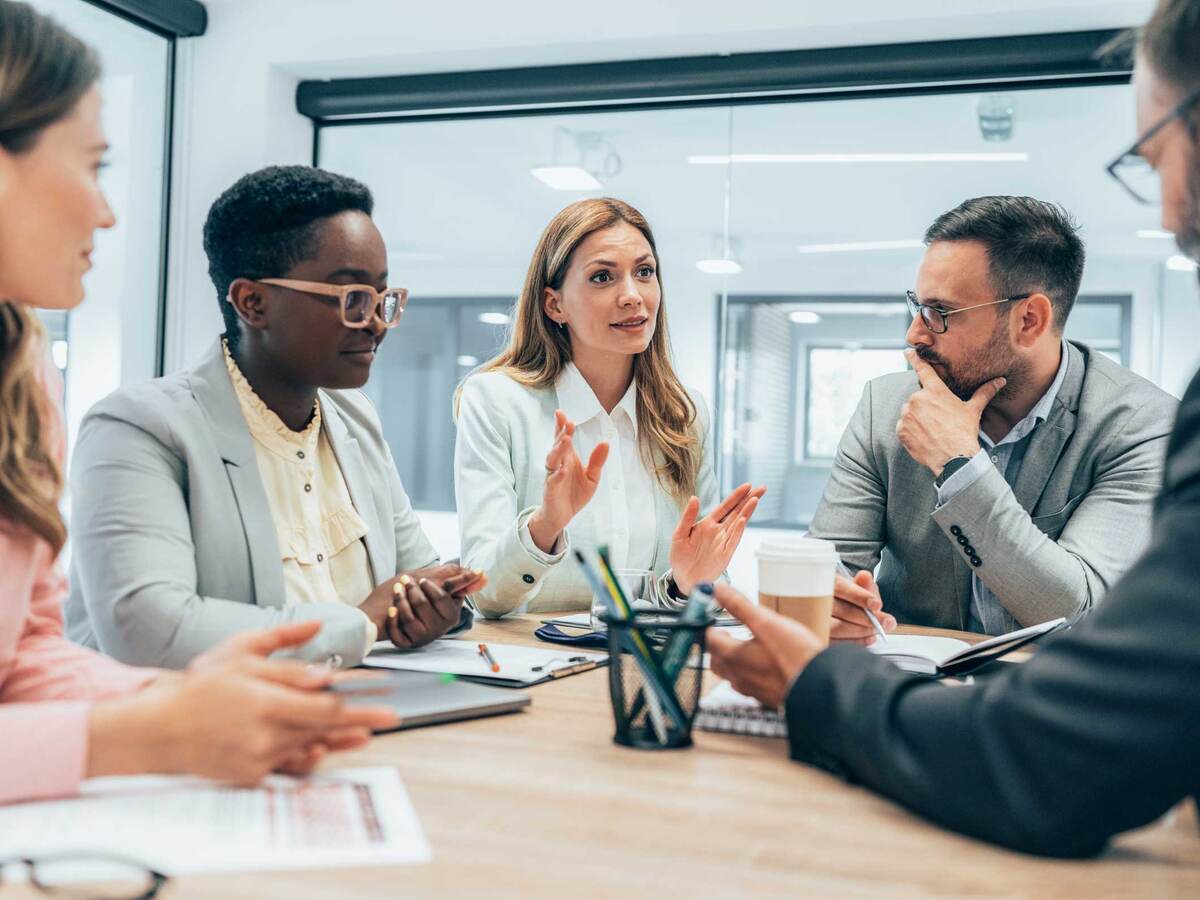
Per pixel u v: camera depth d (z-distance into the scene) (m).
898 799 0.75
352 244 1.40
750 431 3.17
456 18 3.18
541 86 3.24
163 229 3.42
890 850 0.67
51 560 0.99
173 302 3.42
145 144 3.35
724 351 3.20
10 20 0.81
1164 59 0.71
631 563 2.03
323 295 1.38
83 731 0.70
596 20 3.05
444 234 3.48
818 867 0.64
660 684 0.89
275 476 1.47
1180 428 0.68
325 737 0.79
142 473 1.27
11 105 0.80
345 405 1.67
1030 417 1.87
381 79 3.40
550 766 0.84
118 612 1.19
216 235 1.41
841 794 0.79
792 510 3.13
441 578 1.39
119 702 0.72
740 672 0.94
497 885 0.60
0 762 0.68
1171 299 2.81
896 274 3.07
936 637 1.50
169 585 1.21
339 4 3.28
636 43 3.06
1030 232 1.77
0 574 0.87
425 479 3.61
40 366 0.99
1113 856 0.68
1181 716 0.61
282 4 3.33
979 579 1.89
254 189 1.37
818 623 1.08
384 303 1.44
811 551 1.07
